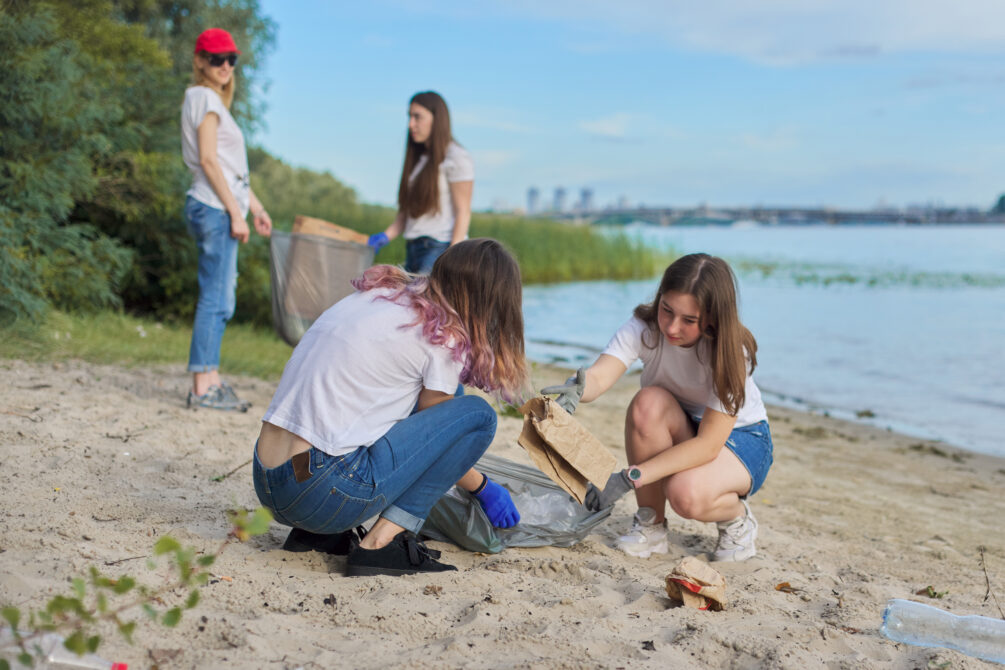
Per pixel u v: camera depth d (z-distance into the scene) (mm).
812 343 12367
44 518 2773
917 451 6473
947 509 4867
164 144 9203
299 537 2838
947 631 2486
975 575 3574
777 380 9578
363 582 2574
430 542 3174
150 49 9711
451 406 2680
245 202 4988
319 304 4875
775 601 2822
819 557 3641
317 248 4840
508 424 5457
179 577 2395
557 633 2252
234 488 3498
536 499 3338
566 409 3049
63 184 7629
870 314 15938
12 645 1646
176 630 2043
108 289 8195
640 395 3256
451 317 2594
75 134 7801
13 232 6938
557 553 3225
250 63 11711
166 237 9453
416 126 5086
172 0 12016
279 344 8648
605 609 2543
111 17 10672
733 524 3314
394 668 1957
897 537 4195
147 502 3156
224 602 2285
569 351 11320
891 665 2248
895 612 2543
